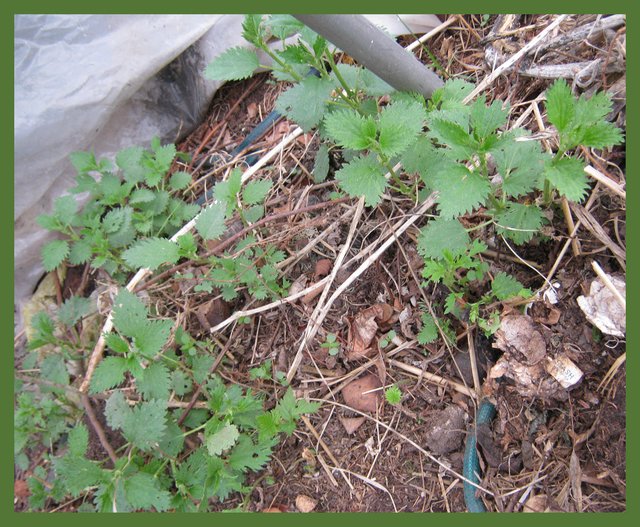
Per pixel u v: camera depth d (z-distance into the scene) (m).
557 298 0.52
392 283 0.61
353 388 0.58
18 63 0.68
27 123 0.68
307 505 0.56
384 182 0.51
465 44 0.68
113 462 0.61
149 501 0.50
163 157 0.70
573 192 0.42
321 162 0.65
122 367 0.54
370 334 0.58
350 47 0.50
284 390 0.60
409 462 0.55
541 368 0.50
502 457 0.52
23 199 0.71
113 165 0.75
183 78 0.76
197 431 0.60
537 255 0.55
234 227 0.68
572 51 0.56
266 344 0.63
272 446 0.59
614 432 0.48
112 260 0.71
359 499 0.55
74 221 0.72
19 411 0.66
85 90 0.70
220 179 0.75
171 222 0.70
